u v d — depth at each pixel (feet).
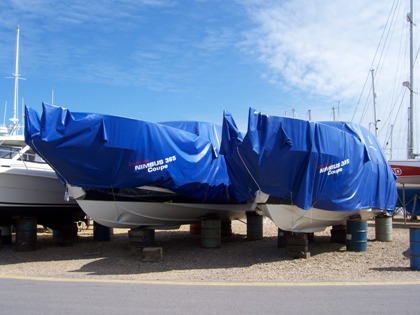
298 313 18.94
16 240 40.96
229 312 19.11
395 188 48.91
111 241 49.47
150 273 30.22
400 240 47.70
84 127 33.24
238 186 37.27
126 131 34.47
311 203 33.81
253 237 49.88
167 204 39.42
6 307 19.97
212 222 42.65
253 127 32.40
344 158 36.04
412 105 82.23
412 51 82.38
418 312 19.03
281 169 32.86
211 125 46.11
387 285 25.04
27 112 32.76
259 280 27.22
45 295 22.56
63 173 35.12
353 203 37.42
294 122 33.19
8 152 41.06
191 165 38.96
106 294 22.82
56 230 49.85
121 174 35.01
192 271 30.99
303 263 33.68
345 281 26.55
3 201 39.09
